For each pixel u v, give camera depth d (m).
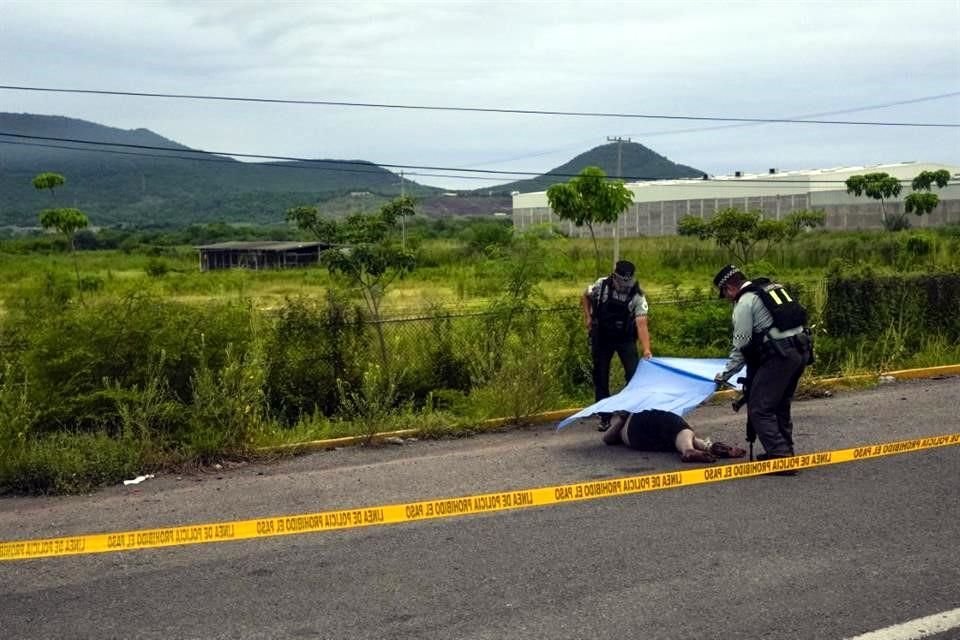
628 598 4.97
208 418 8.52
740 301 7.56
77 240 120.00
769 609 4.80
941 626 4.58
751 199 82.50
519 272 11.36
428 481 7.49
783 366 7.46
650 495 6.87
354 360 10.39
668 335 12.70
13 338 9.17
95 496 7.36
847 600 4.91
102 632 4.71
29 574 5.54
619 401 8.23
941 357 12.77
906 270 15.23
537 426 9.73
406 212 11.22
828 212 76.56
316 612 4.89
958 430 8.92
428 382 10.74
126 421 8.22
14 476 7.52
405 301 20.77
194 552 5.85
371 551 5.80
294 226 11.32
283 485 7.49
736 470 7.42
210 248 76.06
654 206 91.50
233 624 4.77
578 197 36.56
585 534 6.02
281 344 10.17
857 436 8.78
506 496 6.80
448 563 5.56
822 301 12.88
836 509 6.47
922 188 66.62
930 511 6.41
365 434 9.17
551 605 4.90
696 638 4.48
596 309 9.25
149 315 9.37
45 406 8.62
